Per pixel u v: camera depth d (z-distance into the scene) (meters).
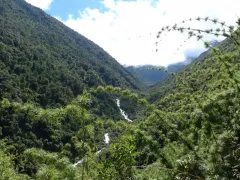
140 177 5.59
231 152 5.61
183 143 6.66
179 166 5.79
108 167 5.42
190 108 7.90
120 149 5.40
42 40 146.00
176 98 9.39
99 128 6.73
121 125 7.14
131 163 5.35
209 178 5.25
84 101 6.28
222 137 5.80
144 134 6.59
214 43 7.06
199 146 6.42
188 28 5.88
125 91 7.18
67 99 86.94
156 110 6.98
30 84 83.06
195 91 9.20
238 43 5.79
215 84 8.08
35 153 5.98
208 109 6.79
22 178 7.74
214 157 5.67
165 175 5.88
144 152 6.63
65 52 148.00
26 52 99.94
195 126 6.98
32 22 170.62
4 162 8.04
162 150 6.51
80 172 5.80
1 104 6.98
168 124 6.86
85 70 132.25
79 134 6.09
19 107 6.85
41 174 5.62
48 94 83.06
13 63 86.00
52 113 6.45
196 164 5.70
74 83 101.44
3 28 110.00
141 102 7.13
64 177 5.61
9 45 97.50
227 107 6.59
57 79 99.00
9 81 74.69
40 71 95.19
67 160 5.74
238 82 6.44
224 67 7.43
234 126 5.96
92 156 5.96
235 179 5.11
